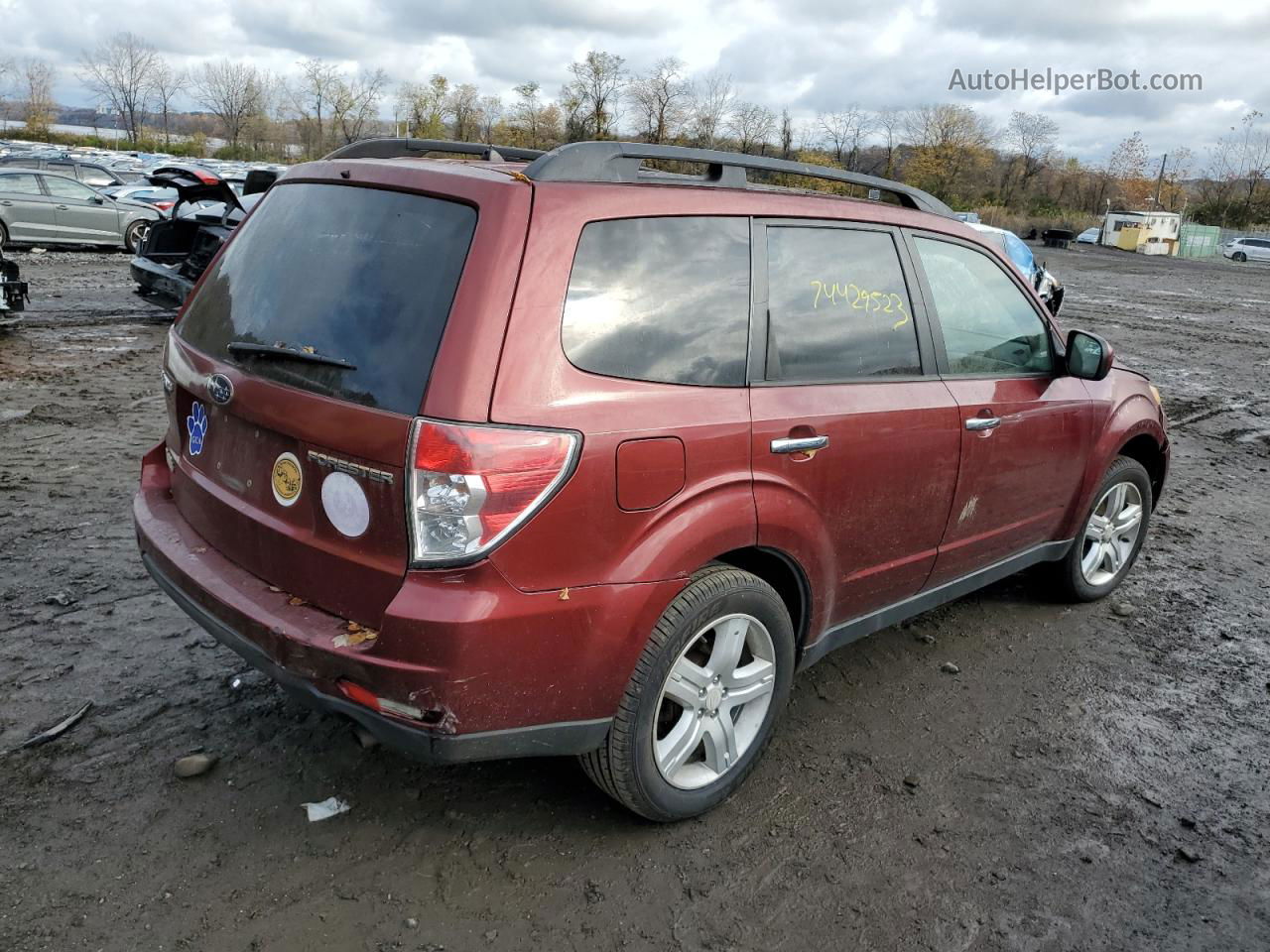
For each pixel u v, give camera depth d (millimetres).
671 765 2746
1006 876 2764
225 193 10539
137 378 8594
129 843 2660
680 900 2584
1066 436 3980
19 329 10609
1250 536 5988
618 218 2537
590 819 2877
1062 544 4305
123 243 19297
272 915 2439
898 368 3252
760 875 2699
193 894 2490
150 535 2951
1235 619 4672
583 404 2363
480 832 2793
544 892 2580
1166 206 84000
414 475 2209
